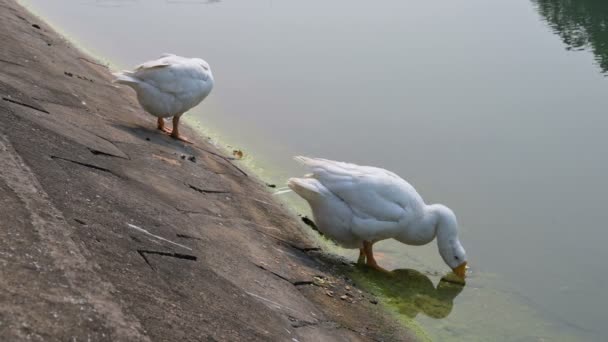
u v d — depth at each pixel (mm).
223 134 4891
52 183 3027
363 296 3482
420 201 3729
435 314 3543
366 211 3631
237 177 4188
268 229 3729
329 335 3098
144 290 2750
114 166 3479
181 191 3609
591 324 3576
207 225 3398
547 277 3836
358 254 3850
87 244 2795
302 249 3699
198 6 8250
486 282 3783
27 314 2271
